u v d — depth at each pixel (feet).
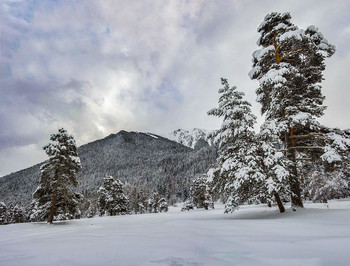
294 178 44.52
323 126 46.29
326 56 47.14
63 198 79.25
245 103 49.32
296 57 51.06
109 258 12.21
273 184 37.83
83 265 11.15
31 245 18.97
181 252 12.76
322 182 95.55
